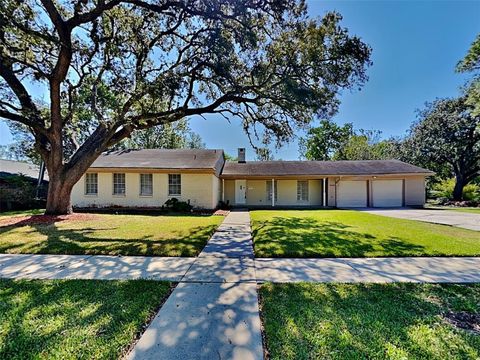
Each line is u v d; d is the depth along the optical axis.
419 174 18.56
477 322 2.76
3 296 3.35
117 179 15.41
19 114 10.04
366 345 2.32
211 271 4.45
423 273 4.32
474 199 21.45
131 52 9.23
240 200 19.95
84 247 5.96
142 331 2.56
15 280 3.95
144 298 3.29
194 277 4.14
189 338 2.44
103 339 2.40
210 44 8.65
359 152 32.28
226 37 8.72
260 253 5.55
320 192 20.00
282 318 2.80
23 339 2.39
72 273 4.30
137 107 10.08
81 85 12.10
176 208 14.63
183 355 2.19
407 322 2.74
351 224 9.80
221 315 2.89
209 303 3.20
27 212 13.80
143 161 15.96
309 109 9.46
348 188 19.33
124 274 4.27
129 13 9.52
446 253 5.49
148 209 15.13
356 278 4.10
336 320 2.76
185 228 8.66
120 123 9.97
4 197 15.71
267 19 8.20
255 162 22.17
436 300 3.29
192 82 9.91
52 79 9.84
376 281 3.96
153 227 8.84
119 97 10.17
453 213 14.11
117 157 16.88
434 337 2.46
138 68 9.21
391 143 29.30
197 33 9.24
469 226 9.20
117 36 9.12
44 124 10.95
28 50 9.42
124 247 5.98
